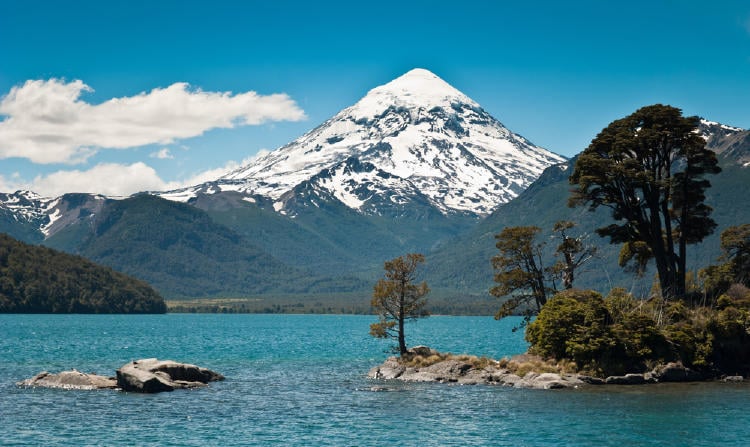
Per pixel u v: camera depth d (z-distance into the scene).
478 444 63.38
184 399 83.56
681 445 62.69
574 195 114.00
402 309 110.12
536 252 111.88
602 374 95.25
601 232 115.00
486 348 171.88
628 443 63.34
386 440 64.75
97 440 64.00
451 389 91.06
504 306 111.88
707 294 110.38
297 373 111.81
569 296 103.81
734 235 115.50
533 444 63.28
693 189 112.88
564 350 100.25
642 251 115.75
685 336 97.81
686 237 114.38
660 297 107.88
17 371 111.56
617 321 100.00
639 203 112.94
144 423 70.56
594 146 113.94
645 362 96.44
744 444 63.00
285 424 70.62
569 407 77.94
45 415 73.56
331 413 75.81
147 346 176.38
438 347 174.88
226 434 66.62
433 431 67.75
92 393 86.56
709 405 78.56
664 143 111.44
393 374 103.06
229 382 99.19
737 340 99.31
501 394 86.44
